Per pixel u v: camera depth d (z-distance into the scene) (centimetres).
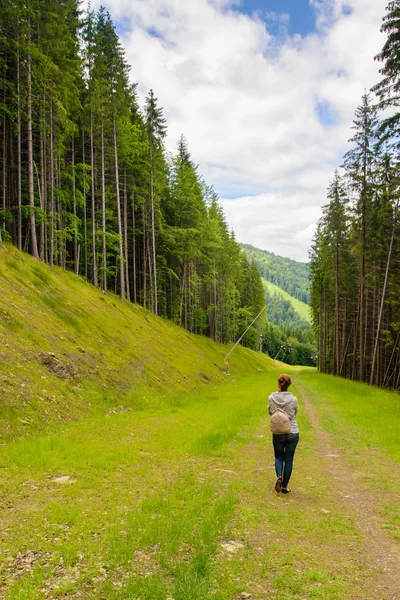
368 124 2514
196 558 391
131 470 732
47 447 841
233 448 962
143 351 2372
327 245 3897
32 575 366
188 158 5116
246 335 8975
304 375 5062
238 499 592
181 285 5022
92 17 2816
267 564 404
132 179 3797
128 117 3422
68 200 2925
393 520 540
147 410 1551
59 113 2427
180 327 4603
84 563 392
